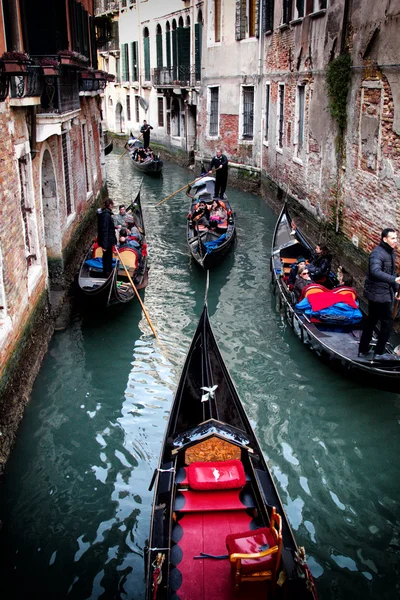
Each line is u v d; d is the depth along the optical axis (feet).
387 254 21.79
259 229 48.96
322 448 20.57
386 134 28.53
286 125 50.85
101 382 24.85
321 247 30.66
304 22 43.55
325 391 24.03
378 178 29.71
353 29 32.71
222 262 39.65
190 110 79.87
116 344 28.27
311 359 26.53
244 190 65.98
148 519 17.37
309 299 26.78
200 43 71.46
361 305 31.09
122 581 15.23
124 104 112.27
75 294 32.99
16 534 16.72
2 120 20.47
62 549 16.22
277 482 18.83
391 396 23.71
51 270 32.12
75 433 21.40
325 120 39.01
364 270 32.12
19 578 15.30
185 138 82.69
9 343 20.58
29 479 18.95
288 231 38.96
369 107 30.60
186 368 20.35
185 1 75.82
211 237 40.24
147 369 26.07
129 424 22.03
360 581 15.17
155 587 12.12
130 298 30.86
